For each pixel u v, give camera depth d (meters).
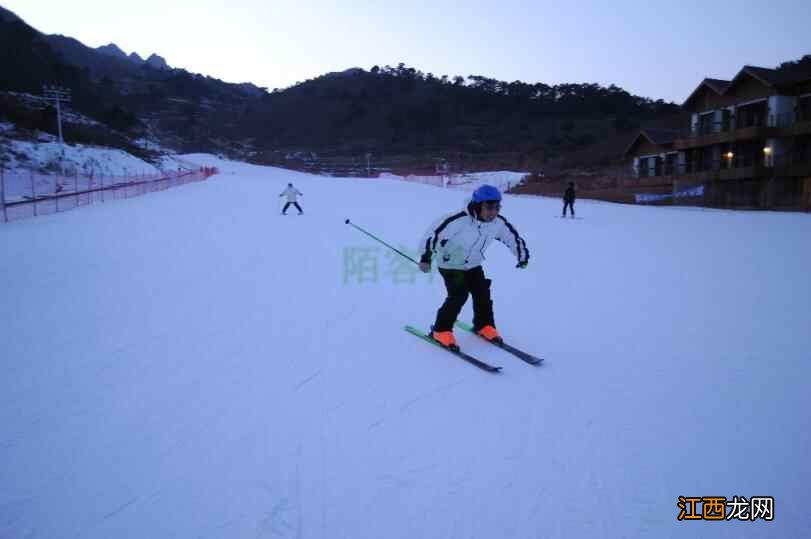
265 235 11.38
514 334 4.61
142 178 31.84
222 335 4.52
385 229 12.99
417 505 2.22
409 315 5.30
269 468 2.48
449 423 2.94
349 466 2.50
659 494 2.31
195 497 2.26
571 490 2.33
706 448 2.68
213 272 7.24
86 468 2.46
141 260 8.04
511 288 6.53
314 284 6.64
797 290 6.25
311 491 2.31
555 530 2.07
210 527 2.07
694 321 5.00
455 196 29.39
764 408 3.12
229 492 2.30
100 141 45.06
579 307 5.55
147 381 3.49
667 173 33.91
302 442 2.72
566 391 3.38
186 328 4.70
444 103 119.75
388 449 2.66
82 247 9.16
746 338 4.46
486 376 3.63
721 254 9.26
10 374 3.58
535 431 2.85
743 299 5.85
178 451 2.62
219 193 26.17
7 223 13.27
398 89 136.25
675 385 3.47
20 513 2.13
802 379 3.54
